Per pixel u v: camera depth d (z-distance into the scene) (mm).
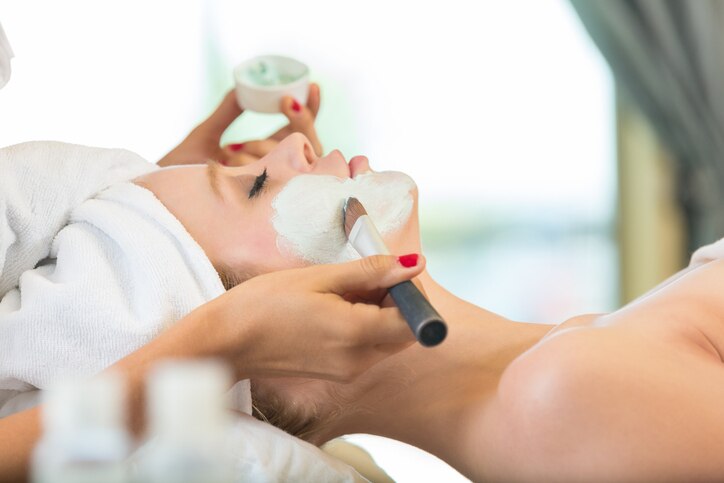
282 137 1937
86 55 3064
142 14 3092
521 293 3338
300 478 1052
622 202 3332
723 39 3098
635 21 3094
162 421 620
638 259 3340
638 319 1060
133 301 1195
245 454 1032
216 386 623
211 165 1424
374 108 3229
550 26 3234
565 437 951
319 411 1321
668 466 916
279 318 1020
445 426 1184
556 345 1007
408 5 3207
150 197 1348
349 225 1265
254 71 1945
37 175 1365
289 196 1356
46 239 1334
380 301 1079
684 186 3182
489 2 3217
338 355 1034
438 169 3270
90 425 624
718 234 3119
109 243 1264
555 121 3287
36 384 1161
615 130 3305
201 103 3143
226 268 1342
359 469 1131
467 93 3250
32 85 3037
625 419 929
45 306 1167
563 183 3316
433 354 1305
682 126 3125
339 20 3197
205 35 3135
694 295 1100
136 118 3109
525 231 3328
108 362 1152
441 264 3307
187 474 610
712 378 965
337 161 1423
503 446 1025
